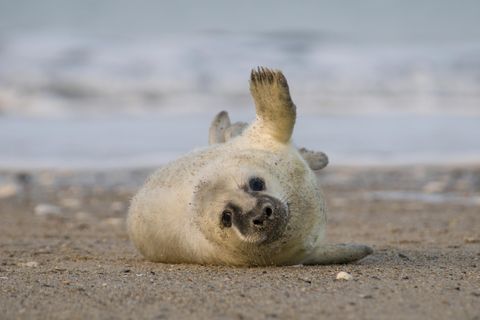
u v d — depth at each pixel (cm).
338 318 1664
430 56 10856
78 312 1762
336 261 2519
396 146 7194
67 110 9281
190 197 2448
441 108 9338
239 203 2253
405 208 4441
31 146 7206
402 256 2723
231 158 2448
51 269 2477
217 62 10650
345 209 4434
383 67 10481
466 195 4972
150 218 2558
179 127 8325
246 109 9375
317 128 8206
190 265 2497
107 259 2773
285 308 1762
